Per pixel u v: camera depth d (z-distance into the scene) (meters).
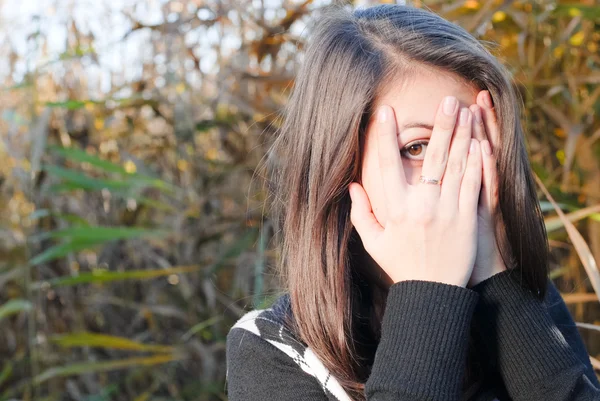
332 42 0.90
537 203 0.91
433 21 0.90
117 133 2.10
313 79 0.90
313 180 0.89
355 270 0.94
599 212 1.26
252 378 0.89
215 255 1.86
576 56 1.49
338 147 0.87
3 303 2.07
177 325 1.99
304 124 0.90
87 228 1.55
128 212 2.01
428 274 0.84
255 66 1.87
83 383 2.04
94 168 2.04
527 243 0.89
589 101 1.42
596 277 1.02
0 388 2.04
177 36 1.82
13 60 2.21
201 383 1.83
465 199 0.85
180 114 1.83
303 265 0.89
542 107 1.44
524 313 0.88
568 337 1.00
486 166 0.87
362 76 0.86
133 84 1.98
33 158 1.72
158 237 1.75
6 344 2.10
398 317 0.83
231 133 1.91
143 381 2.05
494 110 0.88
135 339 1.95
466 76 0.87
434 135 0.86
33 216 1.63
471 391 0.89
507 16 1.53
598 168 1.40
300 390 0.87
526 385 0.86
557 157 1.51
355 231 0.93
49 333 1.99
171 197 1.95
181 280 1.83
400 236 0.85
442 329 0.82
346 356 0.87
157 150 2.04
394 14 0.92
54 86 2.06
